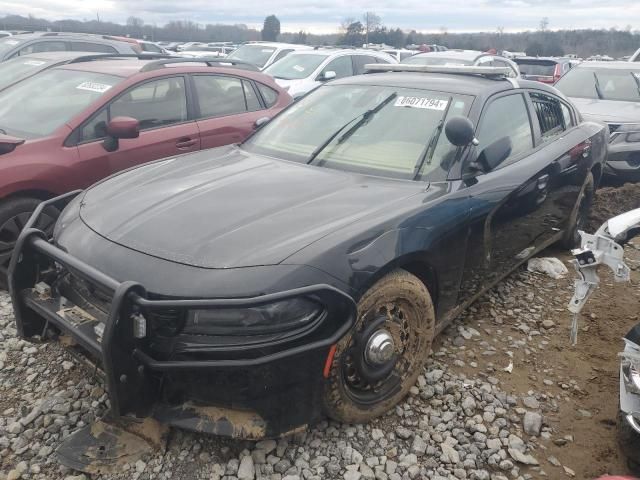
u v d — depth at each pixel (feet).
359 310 8.91
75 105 16.30
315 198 10.12
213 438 9.30
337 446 9.26
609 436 9.96
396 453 9.30
